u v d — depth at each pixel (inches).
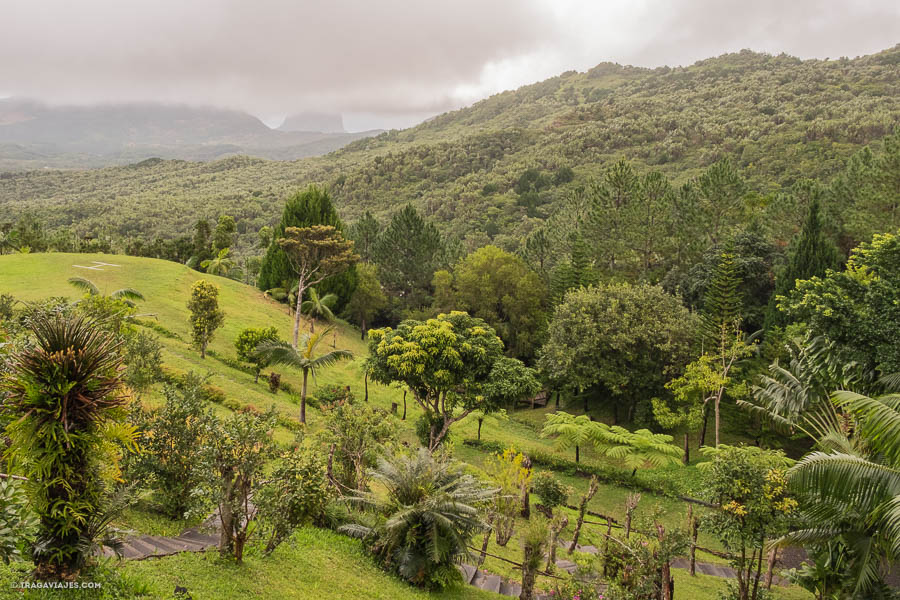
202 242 2945.4
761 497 503.2
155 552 364.8
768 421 1093.8
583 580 541.6
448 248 2669.8
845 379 698.8
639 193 2095.2
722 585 684.1
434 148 7785.4
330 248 1782.7
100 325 293.9
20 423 248.7
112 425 279.1
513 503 748.0
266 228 2903.5
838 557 550.0
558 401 1670.8
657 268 2143.2
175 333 1446.9
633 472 1086.4
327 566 451.5
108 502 295.1
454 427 1348.4
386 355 999.6
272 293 2206.0
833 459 466.9
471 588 541.3
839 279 736.3
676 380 1251.2
